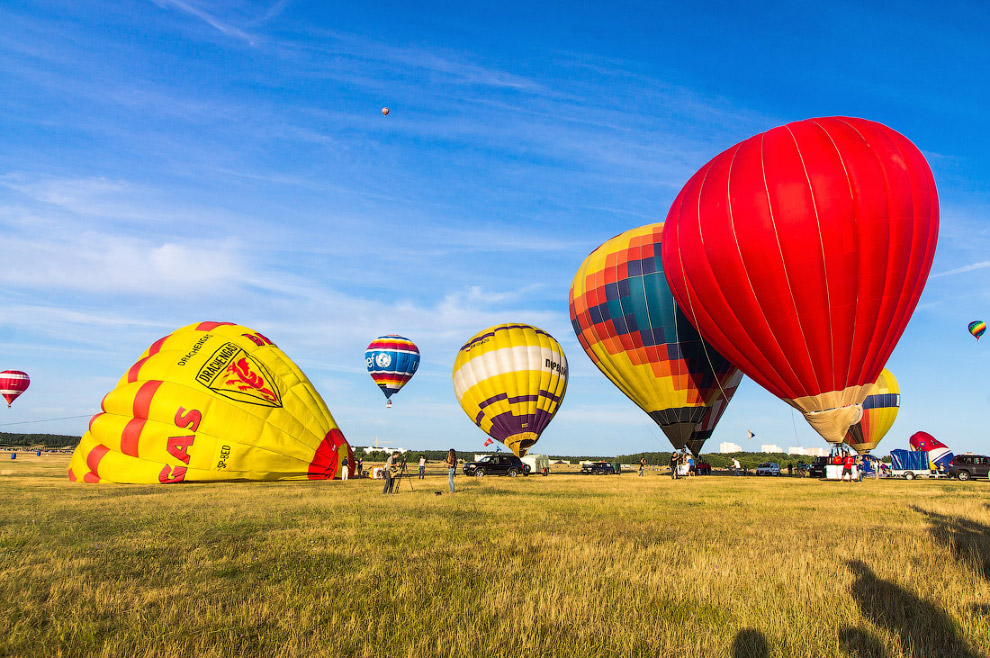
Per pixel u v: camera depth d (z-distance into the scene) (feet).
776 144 70.95
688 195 77.56
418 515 40.50
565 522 37.29
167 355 78.43
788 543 29.58
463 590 20.40
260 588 20.74
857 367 69.56
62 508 43.57
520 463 127.65
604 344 106.63
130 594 19.77
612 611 18.45
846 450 99.30
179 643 15.40
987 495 64.69
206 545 28.55
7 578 21.62
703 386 101.91
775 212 67.31
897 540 30.66
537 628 16.62
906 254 65.41
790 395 73.97
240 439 75.36
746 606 18.76
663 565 23.84
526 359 129.70
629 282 101.55
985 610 18.56
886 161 65.82
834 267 65.92
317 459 81.00
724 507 48.01
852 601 19.29
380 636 16.10
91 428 76.02
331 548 27.94
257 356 81.76
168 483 72.59
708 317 77.51
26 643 15.46
